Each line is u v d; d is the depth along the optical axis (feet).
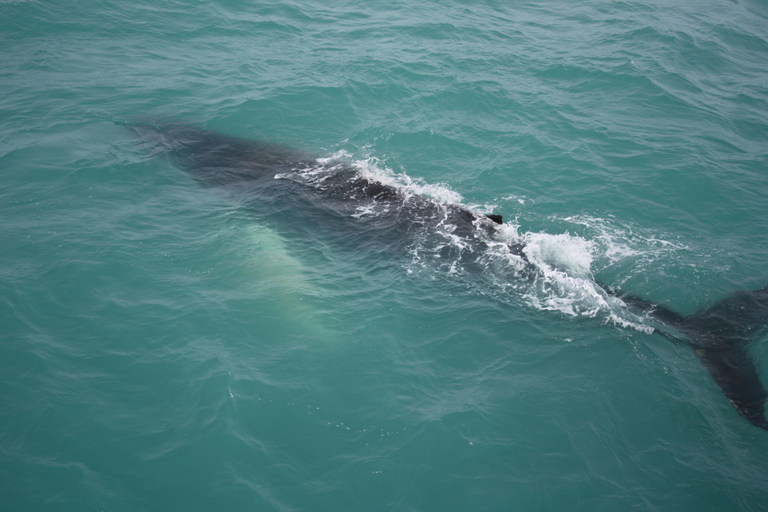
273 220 55.52
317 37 96.58
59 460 31.86
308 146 68.95
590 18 110.63
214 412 35.32
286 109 75.46
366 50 92.02
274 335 42.06
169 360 38.93
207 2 104.32
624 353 42.24
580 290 48.83
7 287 43.60
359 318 44.39
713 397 38.91
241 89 79.41
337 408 36.50
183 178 61.31
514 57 92.63
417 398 37.65
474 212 57.67
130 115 71.92
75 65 82.28
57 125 67.97
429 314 45.50
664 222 58.34
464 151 68.95
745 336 44.65
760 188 63.77
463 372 40.22
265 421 35.19
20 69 79.66
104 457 32.24
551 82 85.66
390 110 76.54
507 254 52.60
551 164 66.85
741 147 71.77
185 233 52.39
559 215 58.70
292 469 32.50
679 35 102.58
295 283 47.70
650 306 47.62
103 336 40.42
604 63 90.84
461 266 51.01
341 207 58.29
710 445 35.40
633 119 76.84
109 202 55.67
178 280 46.55
